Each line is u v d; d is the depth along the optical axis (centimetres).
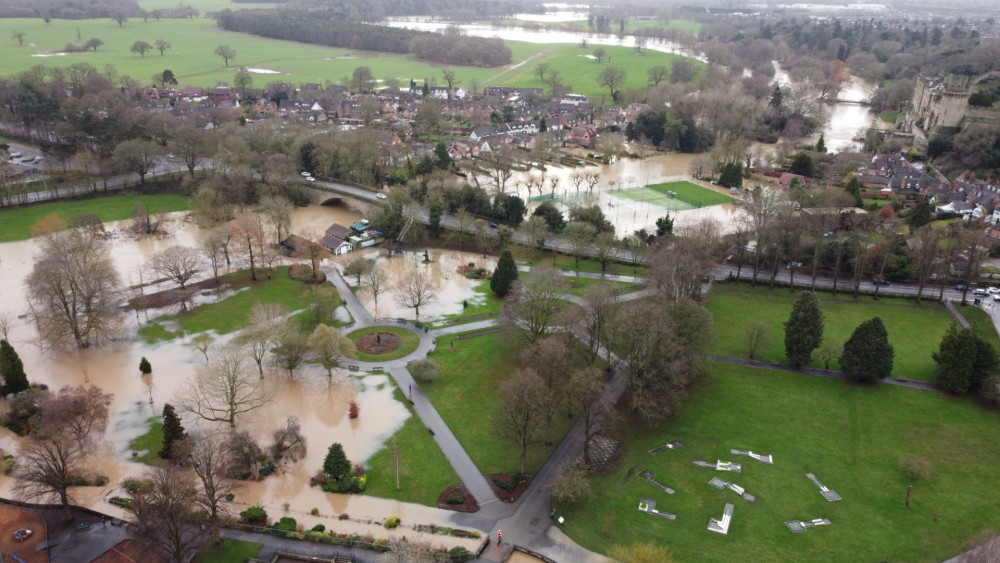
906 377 15638
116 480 12312
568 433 13688
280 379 15825
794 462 12825
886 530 11138
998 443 13312
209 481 10800
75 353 16862
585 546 10850
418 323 18425
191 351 16950
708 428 13850
